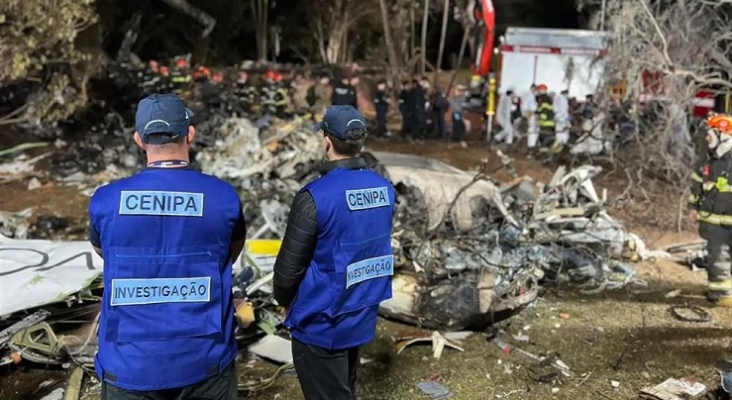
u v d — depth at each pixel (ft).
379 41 88.43
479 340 17.01
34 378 14.14
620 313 19.13
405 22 80.18
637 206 33.19
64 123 45.01
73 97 40.01
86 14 33.96
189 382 7.64
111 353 7.48
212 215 7.66
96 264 15.71
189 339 7.59
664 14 35.45
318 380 9.66
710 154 19.77
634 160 40.32
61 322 14.69
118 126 43.52
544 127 44.88
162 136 7.50
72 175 34.47
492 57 56.70
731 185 19.30
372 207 9.52
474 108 54.54
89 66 41.63
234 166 29.53
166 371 7.50
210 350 7.77
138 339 7.41
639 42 36.63
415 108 49.83
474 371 15.21
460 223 19.16
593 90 49.55
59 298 14.10
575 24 87.66
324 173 9.63
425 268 17.22
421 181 19.60
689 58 35.45
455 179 20.04
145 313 7.43
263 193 26.94
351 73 71.82
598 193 35.24
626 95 40.01
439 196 19.29
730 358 16.11
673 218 31.24
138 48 77.71
